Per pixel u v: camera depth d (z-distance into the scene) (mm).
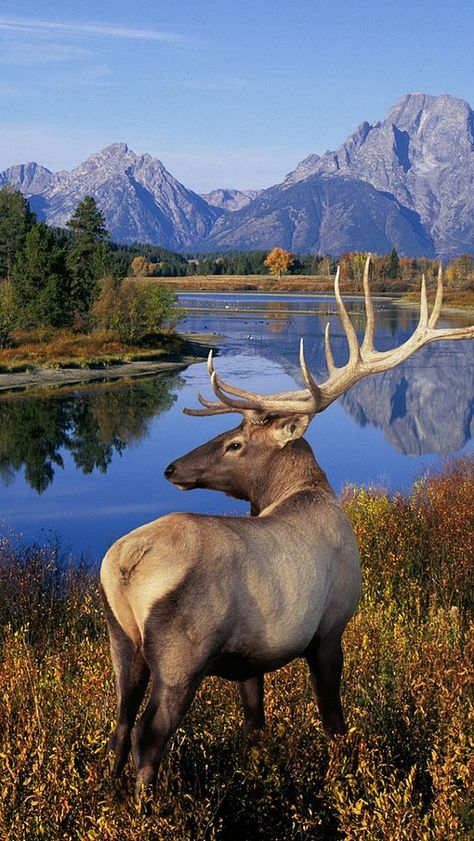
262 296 148875
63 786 3775
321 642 4531
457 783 4188
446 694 4777
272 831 4039
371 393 35781
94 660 5695
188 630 3662
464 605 8180
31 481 20734
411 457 22469
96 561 12867
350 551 4660
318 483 4879
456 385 38062
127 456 23688
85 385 38469
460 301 105688
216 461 5098
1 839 3637
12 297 54656
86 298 58531
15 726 4449
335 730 4613
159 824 3492
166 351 50031
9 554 10156
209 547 3752
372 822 3631
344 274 189375
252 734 4457
